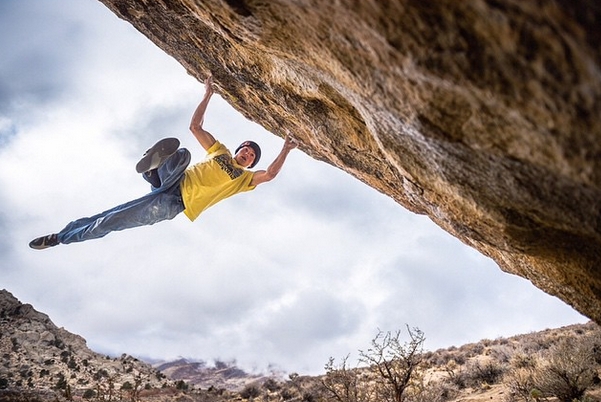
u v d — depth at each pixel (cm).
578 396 1182
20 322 4953
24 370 3575
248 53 376
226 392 3731
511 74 176
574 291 370
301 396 2439
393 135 285
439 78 198
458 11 170
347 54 240
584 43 147
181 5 409
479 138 222
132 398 3027
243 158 489
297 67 326
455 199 304
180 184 446
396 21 190
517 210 270
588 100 166
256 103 493
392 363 1452
